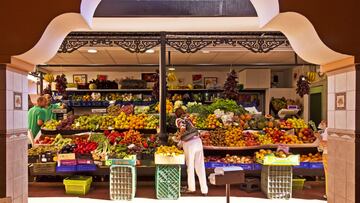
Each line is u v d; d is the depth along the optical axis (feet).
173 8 17.75
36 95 31.45
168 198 19.24
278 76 40.78
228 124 23.57
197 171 19.98
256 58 32.24
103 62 34.88
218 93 36.73
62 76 31.63
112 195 19.04
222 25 19.61
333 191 9.98
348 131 9.06
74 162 20.66
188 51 22.24
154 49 26.99
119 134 22.90
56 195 19.92
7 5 8.79
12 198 9.55
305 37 9.31
